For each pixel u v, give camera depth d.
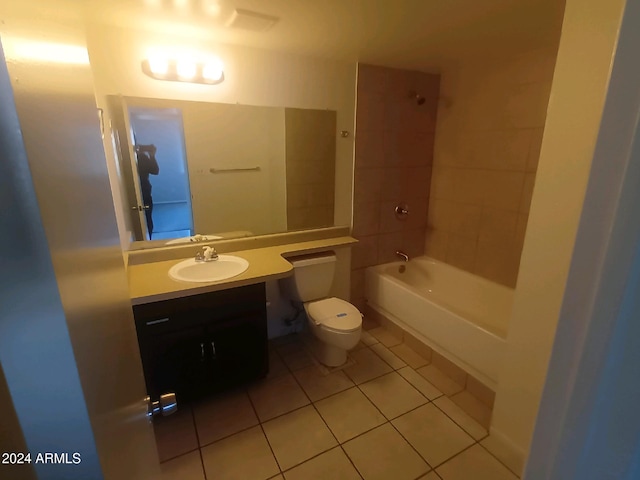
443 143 2.91
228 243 2.34
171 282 1.81
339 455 1.69
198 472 1.60
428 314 2.39
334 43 2.05
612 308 0.33
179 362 1.87
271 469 1.62
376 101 2.63
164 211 2.13
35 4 0.35
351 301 2.99
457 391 2.14
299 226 2.62
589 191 0.34
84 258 0.41
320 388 2.17
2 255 0.26
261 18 1.66
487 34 1.90
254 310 2.02
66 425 0.33
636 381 0.32
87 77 0.61
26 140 0.27
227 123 2.19
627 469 0.34
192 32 1.86
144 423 0.80
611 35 1.07
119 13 1.60
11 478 0.32
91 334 0.41
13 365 0.28
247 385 2.19
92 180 0.52
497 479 1.56
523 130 2.30
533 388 1.51
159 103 1.98
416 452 1.70
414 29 1.83
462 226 2.85
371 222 2.89
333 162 2.62
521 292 1.49
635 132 0.30
